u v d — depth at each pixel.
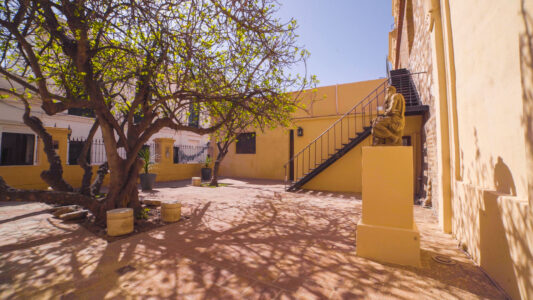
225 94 5.42
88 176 6.26
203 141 19.23
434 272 2.71
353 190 9.34
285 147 13.66
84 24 3.51
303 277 2.57
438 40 4.48
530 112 1.86
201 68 4.55
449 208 4.20
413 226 3.08
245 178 14.48
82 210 5.30
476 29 3.05
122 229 3.94
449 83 4.09
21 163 10.19
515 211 2.06
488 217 2.60
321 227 4.50
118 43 4.79
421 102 7.29
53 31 3.97
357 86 11.24
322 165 9.10
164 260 2.98
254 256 3.12
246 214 5.52
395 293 2.27
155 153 13.45
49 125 10.90
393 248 2.97
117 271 2.68
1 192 4.03
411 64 9.23
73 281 2.45
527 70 1.92
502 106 2.51
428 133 6.28
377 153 3.15
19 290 2.28
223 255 3.15
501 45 2.48
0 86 9.09
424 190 7.08
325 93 11.98
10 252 3.20
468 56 3.34
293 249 3.38
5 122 9.59
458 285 2.42
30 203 6.38
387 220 3.07
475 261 2.96
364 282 2.47
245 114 6.61
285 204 6.73
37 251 3.24
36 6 3.52
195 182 10.91
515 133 2.30
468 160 3.46
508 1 2.29
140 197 7.75
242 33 4.14
